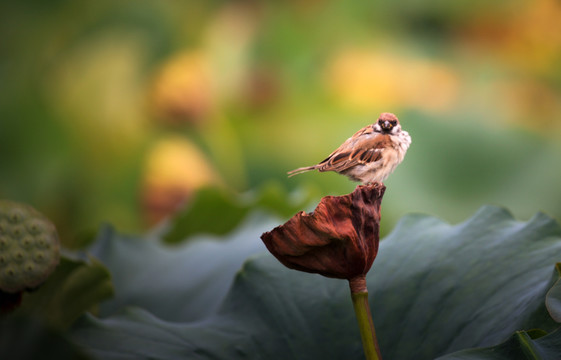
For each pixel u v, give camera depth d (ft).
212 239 21.56
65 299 20.10
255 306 20.13
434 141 36.19
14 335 19.16
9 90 35.09
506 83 37.78
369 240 19.36
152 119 35.88
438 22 38.50
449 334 19.80
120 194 35.17
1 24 35.42
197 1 37.81
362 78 37.42
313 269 19.38
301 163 36.37
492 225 20.17
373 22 38.50
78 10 36.29
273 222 21.65
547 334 19.45
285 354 19.93
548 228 20.04
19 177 34.71
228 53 37.37
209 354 19.89
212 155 36.01
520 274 19.88
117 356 19.81
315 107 37.50
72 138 35.42
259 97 37.37
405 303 19.98
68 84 35.88
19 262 19.62
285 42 37.93
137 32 36.91
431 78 37.40
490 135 36.47
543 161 36.11
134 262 21.34
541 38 37.81
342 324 20.01
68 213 34.94
